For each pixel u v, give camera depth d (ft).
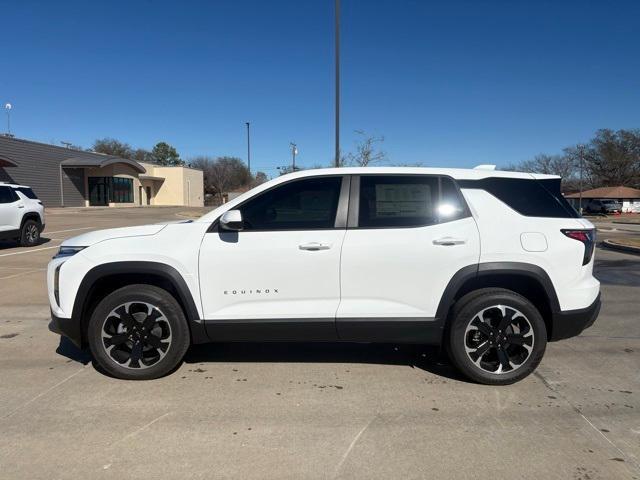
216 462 10.52
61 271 14.43
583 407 13.19
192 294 14.35
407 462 10.56
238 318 14.32
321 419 12.46
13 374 15.30
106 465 10.38
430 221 14.38
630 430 11.96
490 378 14.37
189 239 14.40
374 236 14.21
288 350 17.52
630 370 15.93
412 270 14.15
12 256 41.88
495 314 14.42
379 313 14.26
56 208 138.72
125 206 166.50
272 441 11.38
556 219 14.56
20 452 10.85
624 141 282.15
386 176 14.67
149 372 14.66
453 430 11.93
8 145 121.39
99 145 290.15
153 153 339.36
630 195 251.80
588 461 10.62
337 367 15.96
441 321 14.26
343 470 10.27
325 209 14.56
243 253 14.23
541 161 297.94
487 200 14.55
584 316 14.38
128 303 14.44
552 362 16.62
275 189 14.71
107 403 13.26
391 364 16.22
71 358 16.76
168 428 11.94
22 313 22.86
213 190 268.41
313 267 14.19
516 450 11.03
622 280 32.68
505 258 14.11
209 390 14.14
